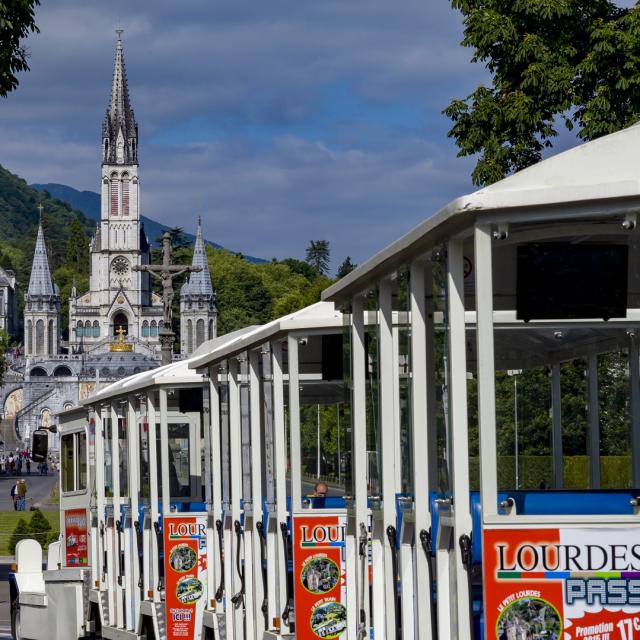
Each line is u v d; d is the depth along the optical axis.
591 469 12.59
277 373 15.55
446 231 9.39
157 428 20.44
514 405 11.66
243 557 17.27
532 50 28.88
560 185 8.68
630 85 28.25
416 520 10.34
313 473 15.25
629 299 9.13
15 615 27.39
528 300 8.94
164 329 48.38
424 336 10.31
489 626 8.67
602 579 8.66
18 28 26.00
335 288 13.32
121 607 22.61
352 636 13.60
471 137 29.95
